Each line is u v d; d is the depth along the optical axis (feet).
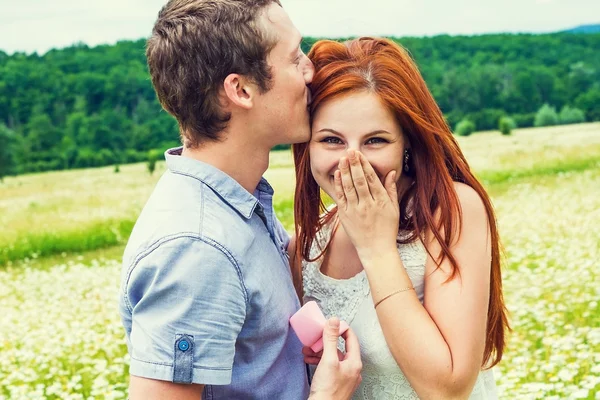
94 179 90.02
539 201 43.39
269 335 7.14
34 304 26.07
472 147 91.81
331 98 7.25
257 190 7.68
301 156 8.48
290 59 7.11
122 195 66.49
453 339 7.14
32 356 19.20
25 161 132.77
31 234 44.37
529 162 70.85
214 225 6.72
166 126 138.41
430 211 7.55
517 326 19.84
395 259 7.19
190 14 6.93
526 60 172.04
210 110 7.00
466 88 160.86
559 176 59.77
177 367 6.35
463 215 7.47
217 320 6.48
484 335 7.37
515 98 159.53
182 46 6.91
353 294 8.10
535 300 22.30
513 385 15.31
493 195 49.32
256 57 6.91
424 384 6.98
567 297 21.86
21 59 149.28
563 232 32.86
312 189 8.53
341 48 7.47
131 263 6.62
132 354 6.50
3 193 77.05
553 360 16.34
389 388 7.94
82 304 25.81
